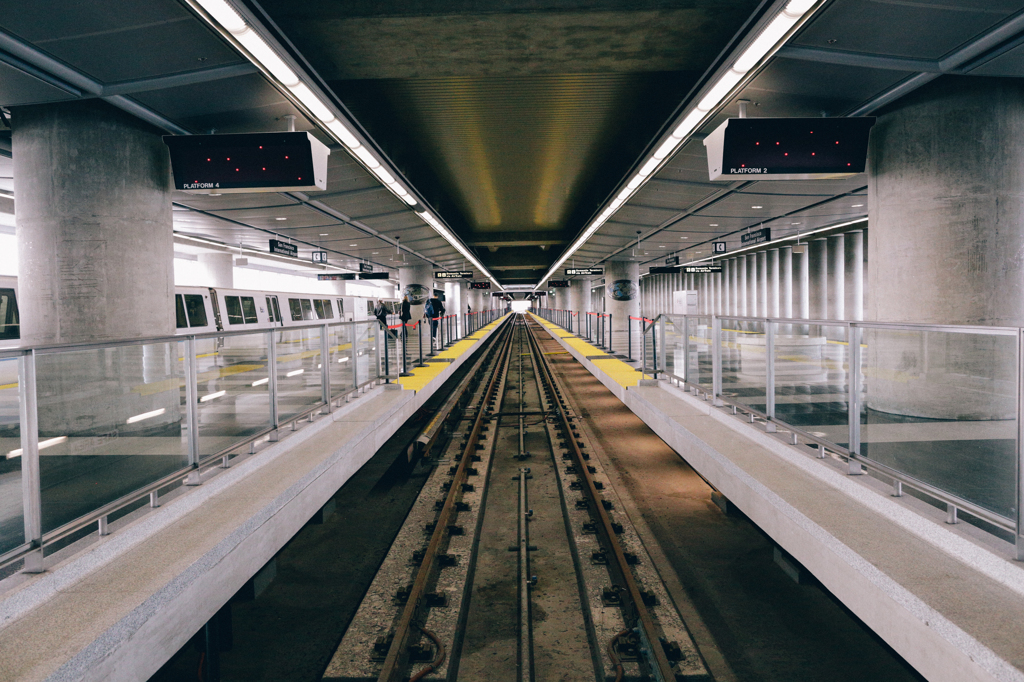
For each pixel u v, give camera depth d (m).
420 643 3.52
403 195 10.37
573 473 7.18
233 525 3.35
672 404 7.31
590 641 3.65
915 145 6.91
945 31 5.50
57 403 5.91
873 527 3.22
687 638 3.55
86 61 5.58
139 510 3.38
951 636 2.26
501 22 5.25
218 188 6.86
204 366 6.73
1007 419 6.36
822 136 6.79
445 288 43.88
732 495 4.56
